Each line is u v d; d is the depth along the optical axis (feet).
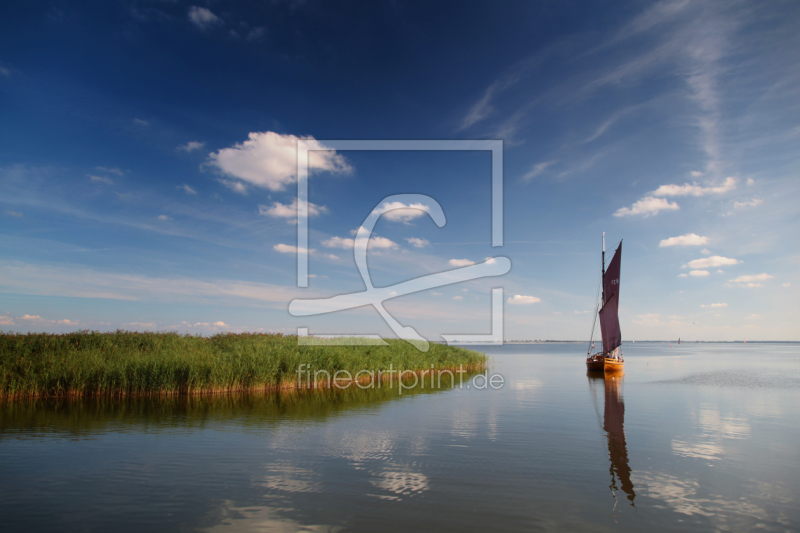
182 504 32.12
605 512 31.17
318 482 36.78
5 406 67.97
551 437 52.95
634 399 86.22
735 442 51.37
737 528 28.81
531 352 461.37
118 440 49.47
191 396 80.59
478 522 29.30
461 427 57.98
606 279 157.28
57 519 29.58
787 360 255.09
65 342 88.89
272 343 109.91
